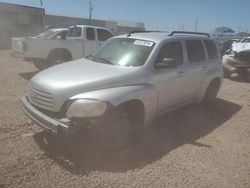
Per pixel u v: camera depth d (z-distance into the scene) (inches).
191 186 146.3
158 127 222.7
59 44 437.1
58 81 168.4
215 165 168.9
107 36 506.6
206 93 278.1
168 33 247.4
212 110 277.0
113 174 152.2
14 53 488.7
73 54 454.9
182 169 161.6
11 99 280.7
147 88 187.6
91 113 154.3
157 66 199.9
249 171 164.6
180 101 235.5
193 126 230.4
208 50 270.2
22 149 173.0
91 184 142.7
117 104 164.9
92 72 182.5
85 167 157.1
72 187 139.6
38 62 437.1
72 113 153.8
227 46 745.6
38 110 169.6
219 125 237.1
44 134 195.3
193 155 179.2
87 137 160.4
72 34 482.9
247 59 463.8
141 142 192.4
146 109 189.2
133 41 219.1
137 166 161.5
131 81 182.2
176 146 190.7
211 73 267.1
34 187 137.7
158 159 171.0
